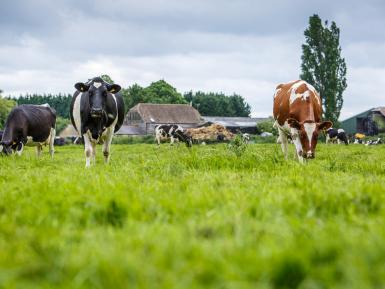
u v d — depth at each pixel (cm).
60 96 17762
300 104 1416
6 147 1791
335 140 5291
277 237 369
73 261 312
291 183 682
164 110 11144
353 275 277
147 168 972
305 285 273
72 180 718
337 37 7138
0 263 324
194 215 463
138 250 335
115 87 1329
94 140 1346
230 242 350
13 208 517
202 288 273
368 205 507
